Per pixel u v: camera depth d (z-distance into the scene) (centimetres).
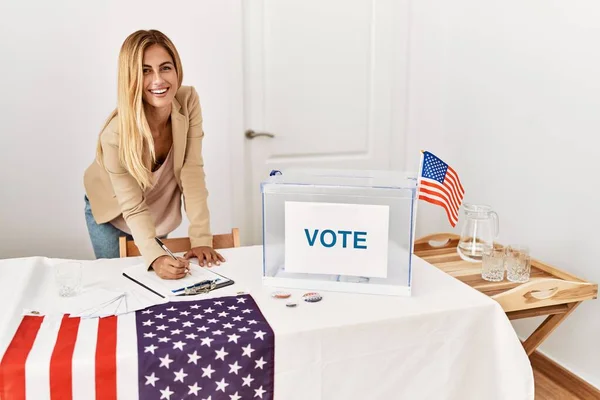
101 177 198
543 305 165
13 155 259
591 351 226
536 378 238
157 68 162
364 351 137
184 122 180
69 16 255
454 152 306
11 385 115
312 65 300
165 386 123
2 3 246
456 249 201
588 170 221
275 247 157
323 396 136
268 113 296
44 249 271
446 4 304
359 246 151
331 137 312
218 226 296
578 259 229
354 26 304
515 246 175
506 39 262
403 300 148
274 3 286
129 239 216
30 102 257
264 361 129
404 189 145
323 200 151
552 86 237
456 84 301
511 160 263
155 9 266
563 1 229
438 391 146
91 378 119
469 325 145
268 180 156
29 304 144
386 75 315
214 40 276
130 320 137
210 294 153
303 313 140
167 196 200
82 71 261
